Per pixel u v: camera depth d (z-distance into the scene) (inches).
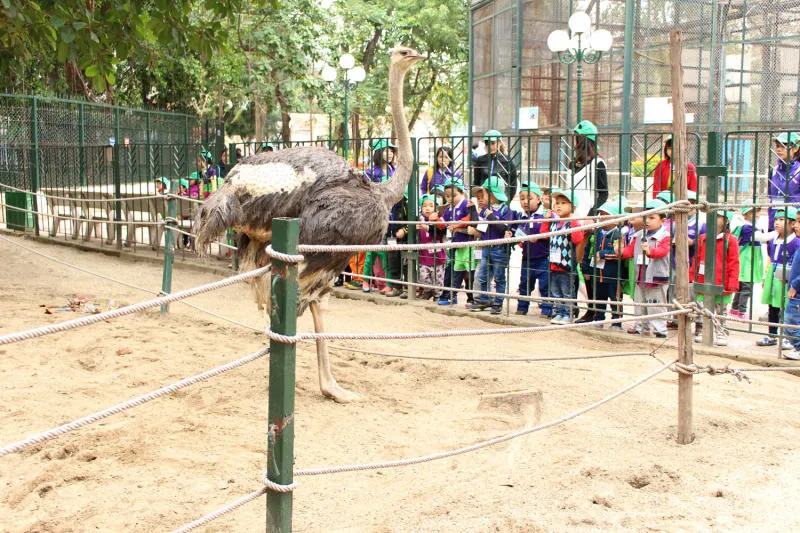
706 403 227.6
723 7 581.9
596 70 611.5
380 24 1163.9
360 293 399.9
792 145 344.5
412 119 1358.3
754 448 193.2
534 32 646.5
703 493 167.3
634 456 189.0
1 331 305.1
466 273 375.9
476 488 169.9
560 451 191.5
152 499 165.2
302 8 926.4
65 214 602.9
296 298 122.8
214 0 348.2
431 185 405.1
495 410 225.0
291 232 121.1
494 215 351.6
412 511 157.6
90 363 266.5
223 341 296.0
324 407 226.5
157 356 271.7
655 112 588.1
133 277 450.6
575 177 359.6
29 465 184.1
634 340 300.8
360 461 187.6
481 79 739.4
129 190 667.4
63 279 439.8
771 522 154.2
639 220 303.4
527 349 293.3
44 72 865.5
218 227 210.1
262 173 210.4
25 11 339.6
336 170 211.6
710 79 585.6
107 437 198.4
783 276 278.5
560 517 153.9
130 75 1039.0
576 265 322.7
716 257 299.1
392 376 258.5
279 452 124.0
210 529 152.4
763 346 295.6
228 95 1113.4
